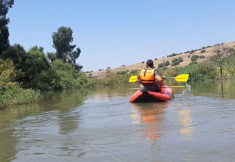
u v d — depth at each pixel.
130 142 4.34
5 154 4.09
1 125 6.58
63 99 13.68
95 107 9.03
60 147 4.30
